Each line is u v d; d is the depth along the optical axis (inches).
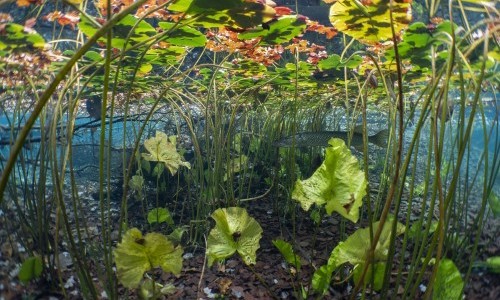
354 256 66.2
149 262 59.8
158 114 179.9
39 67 73.3
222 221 67.1
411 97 175.2
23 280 73.5
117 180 156.3
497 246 86.8
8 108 100.3
